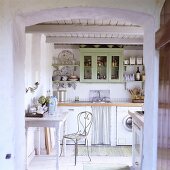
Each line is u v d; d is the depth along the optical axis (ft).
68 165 14.76
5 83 6.86
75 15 7.77
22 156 7.98
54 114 14.48
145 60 7.94
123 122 19.47
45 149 17.63
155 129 7.01
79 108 19.57
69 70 22.13
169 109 5.70
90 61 21.39
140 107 19.45
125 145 19.58
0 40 6.82
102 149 18.44
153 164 7.07
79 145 19.54
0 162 6.91
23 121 8.11
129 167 14.43
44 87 18.39
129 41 18.56
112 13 7.48
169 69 5.70
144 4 6.89
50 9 7.00
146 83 7.80
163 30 5.90
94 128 19.56
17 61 7.34
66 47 21.91
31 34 16.07
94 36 18.15
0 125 6.89
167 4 5.77
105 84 22.21
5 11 6.84
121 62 21.21
